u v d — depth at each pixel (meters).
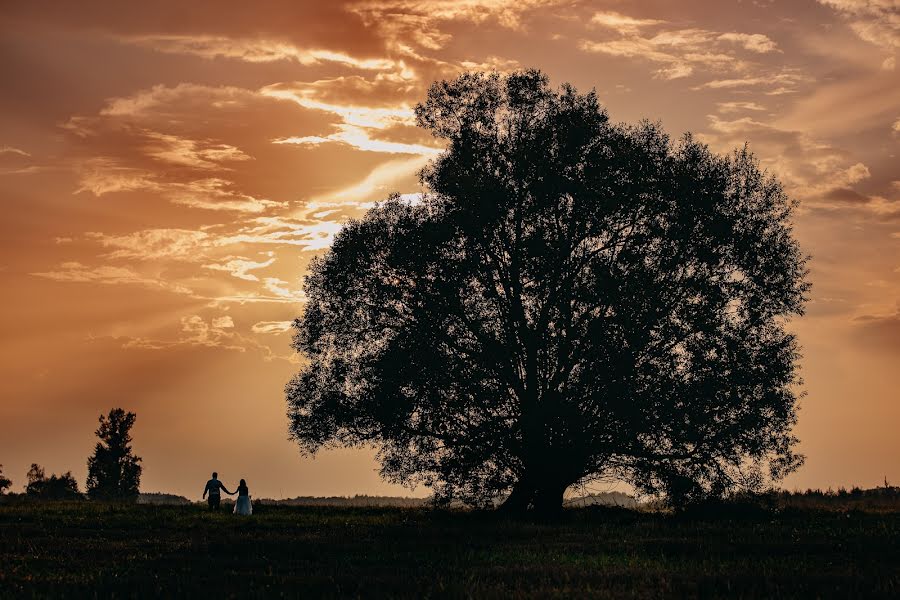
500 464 39.47
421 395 39.25
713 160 41.84
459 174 41.28
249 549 23.80
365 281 41.31
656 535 28.27
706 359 38.25
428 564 19.92
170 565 20.41
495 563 20.41
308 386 42.56
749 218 40.91
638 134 42.50
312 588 16.47
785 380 39.16
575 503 44.03
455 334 40.62
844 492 55.12
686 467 38.69
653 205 40.25
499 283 41.12
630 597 15.04
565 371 39.00
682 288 39.44
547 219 40.44
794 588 15.94
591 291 37.69
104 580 17.59
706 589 16.08
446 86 43.75
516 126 43.38
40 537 27.83
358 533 29.45
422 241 40.16
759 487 38.94
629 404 36.84
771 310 40.38
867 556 21.30
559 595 15.01
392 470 41.47
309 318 43.12
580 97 43.25
